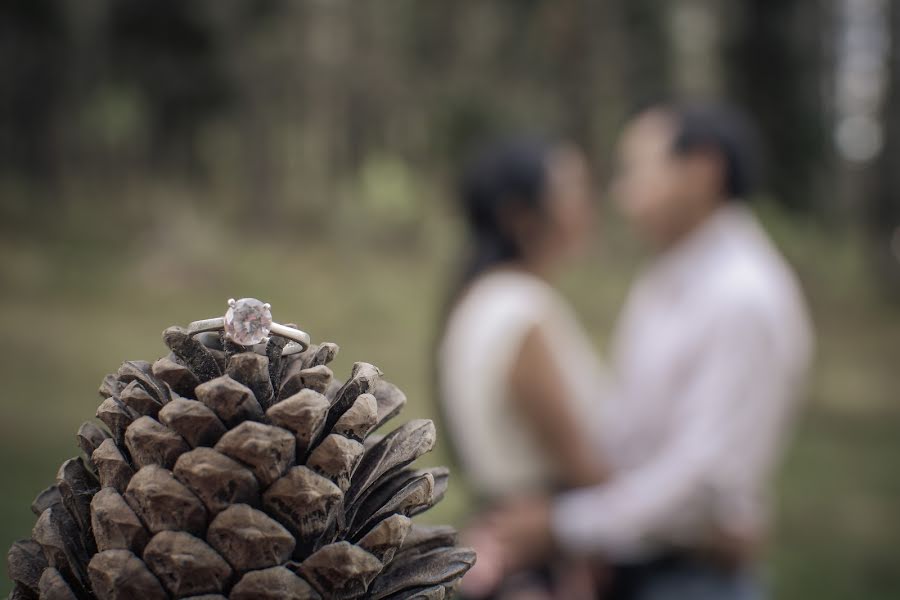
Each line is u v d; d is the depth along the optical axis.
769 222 15.62
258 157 18.08
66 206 16.17
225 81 17.95
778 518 5.96
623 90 16.69
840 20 17.78
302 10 18.30
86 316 10.77
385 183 17.84
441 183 18.20
